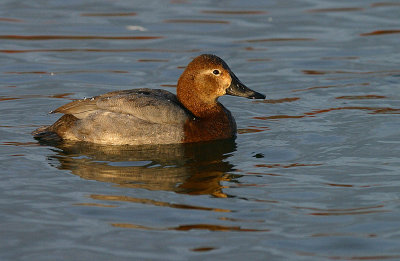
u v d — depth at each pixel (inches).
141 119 493.4
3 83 650.8
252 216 373.4
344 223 364.8
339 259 329.1
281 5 884.0
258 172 439.8
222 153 477.7
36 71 685.9
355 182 420.8
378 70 684.7
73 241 346.0
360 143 493.7
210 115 514.0
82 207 383.6
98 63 711.1
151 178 427.5
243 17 845.8
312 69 693.9
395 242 343.9
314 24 816.3
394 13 840.9
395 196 398.0
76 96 623.2
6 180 422.3
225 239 347.9
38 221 366.9
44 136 507.8
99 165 451.5
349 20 824.3
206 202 390.6
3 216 372.5
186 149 486.6
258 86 651.5
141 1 896.3
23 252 335.3
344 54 731.4
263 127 541.6
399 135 509.0
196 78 510.6
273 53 738.2
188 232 354.6
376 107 583.5
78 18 833.5
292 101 609.6
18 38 768.3
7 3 879.1
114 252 335.3
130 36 783.1
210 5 885.8
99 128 495.2
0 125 539.5
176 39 776.9
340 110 579.2
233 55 731.4
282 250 337.1
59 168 444.8
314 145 493.0
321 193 404.5
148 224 362.9
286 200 394.3
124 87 648.4
